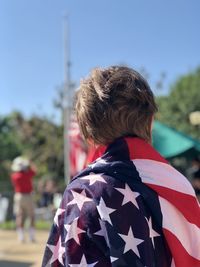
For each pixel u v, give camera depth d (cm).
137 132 169
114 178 158
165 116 2400
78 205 156
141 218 153
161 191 160
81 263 151
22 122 3369
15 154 4122
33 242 1080
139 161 164
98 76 172
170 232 157
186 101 2412
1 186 2630
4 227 1368
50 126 3195
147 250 150
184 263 158
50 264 160
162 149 805
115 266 147
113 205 153
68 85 1482
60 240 158
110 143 168
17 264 801
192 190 168
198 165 843
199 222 166
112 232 149
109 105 167
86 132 173
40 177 3088
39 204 2125
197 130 2273
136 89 169
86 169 165
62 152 3097
